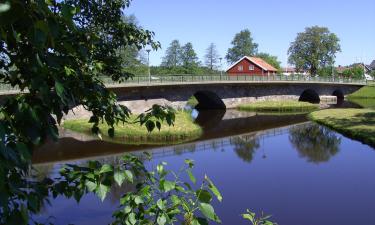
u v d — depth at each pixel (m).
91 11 5.67
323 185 19.20
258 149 28.75
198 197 2.86
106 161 23.27
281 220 14.59
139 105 43.03
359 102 70.69
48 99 2.62
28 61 2.52
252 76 60.78
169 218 2.91
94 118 3.93
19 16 1.82
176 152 27.14
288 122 43.88
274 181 19.98
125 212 2.99
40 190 2.83
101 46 5.51
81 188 2.93
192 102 75.25
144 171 3.39
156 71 106.31
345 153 26.30
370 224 14.00
